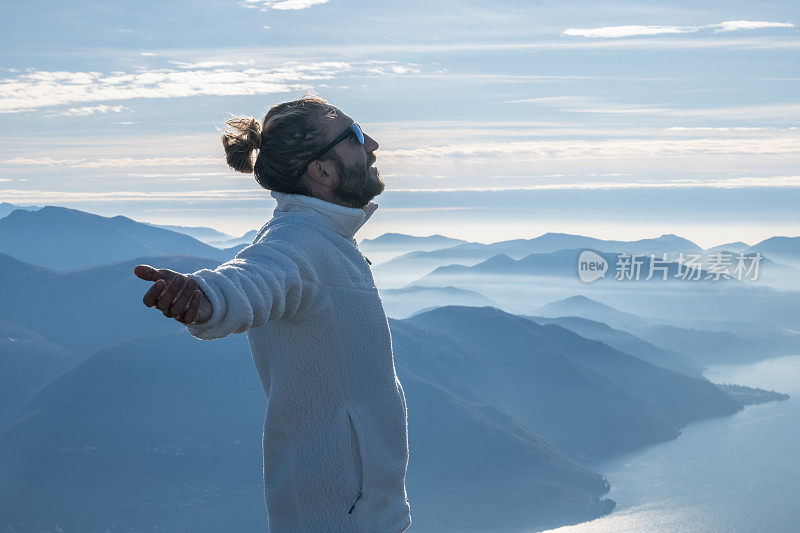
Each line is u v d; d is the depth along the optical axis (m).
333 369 2.05
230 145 2.18
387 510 2.19
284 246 1.91
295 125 2.09
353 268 2.11
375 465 2.13
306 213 2.10
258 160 2.18
